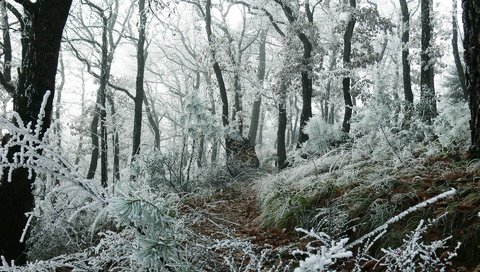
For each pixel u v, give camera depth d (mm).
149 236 2959
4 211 5582
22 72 5820
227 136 14117
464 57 5930
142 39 17031
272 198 7996
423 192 5285
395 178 5941
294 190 7578
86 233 6324
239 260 5121
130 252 3221
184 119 12734
